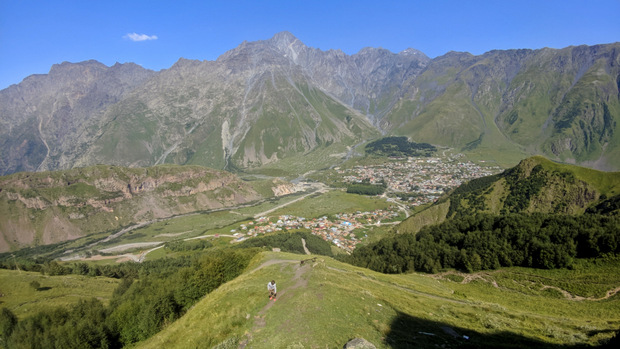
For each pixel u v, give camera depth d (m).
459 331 42.53
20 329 65.69
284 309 41.72
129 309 68.00
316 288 49.59
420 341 36.53
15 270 138.38
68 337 60.56
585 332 44.00
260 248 103.88
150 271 160.88
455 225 121.69
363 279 68.69
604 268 74.50
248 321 41.06
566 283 74.88
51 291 111.44
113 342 65.38
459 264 97.38
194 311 54.81
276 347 33.22
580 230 83.69
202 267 76.44
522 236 92.12
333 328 36.59
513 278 83.50
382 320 41.31
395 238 138.50
